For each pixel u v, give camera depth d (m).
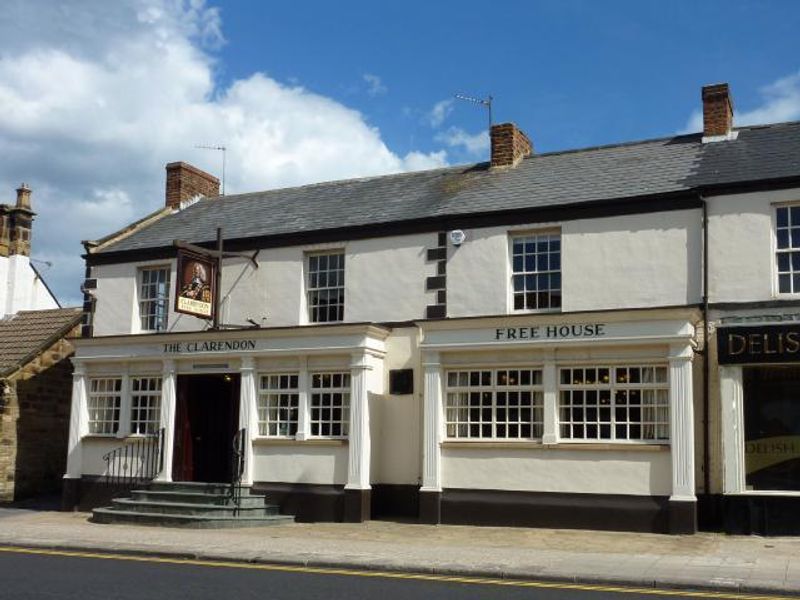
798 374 15.22
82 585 10.23
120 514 17.27
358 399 17.47
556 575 11.00
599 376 16.12
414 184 21.38
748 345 15.30
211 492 18.09
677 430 15.12
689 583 10.41
